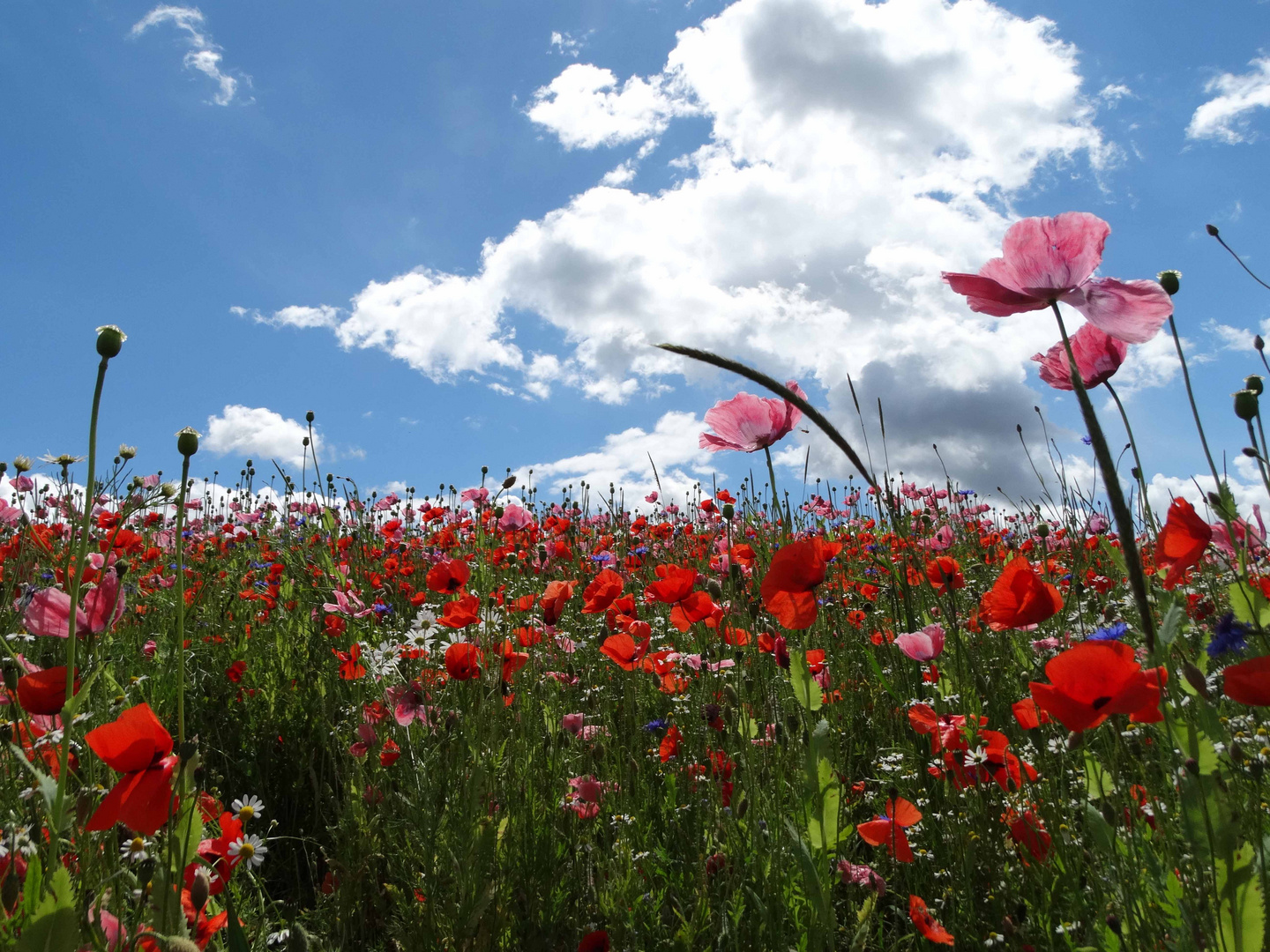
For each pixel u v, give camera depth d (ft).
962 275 5.26
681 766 10.30
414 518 31.32
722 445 8.75
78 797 5.03
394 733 10.32
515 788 8.93
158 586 17.13
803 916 6.87
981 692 8.57
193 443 4.91
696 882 7.54
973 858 7.03
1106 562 15.28
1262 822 5.24
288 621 15.84
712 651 11.39
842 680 12.17
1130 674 4.68
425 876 7.78
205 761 11.75
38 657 9.62
